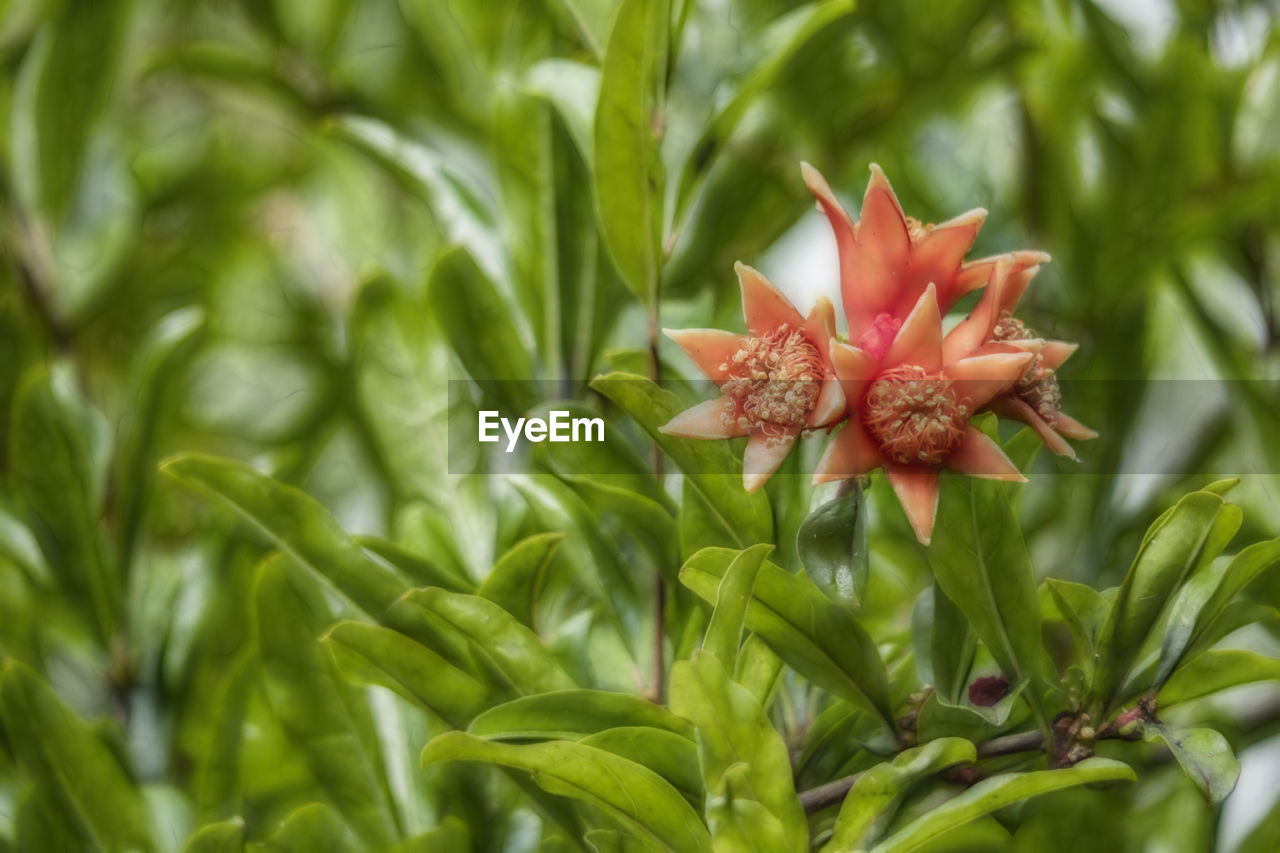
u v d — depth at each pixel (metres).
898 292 0.75
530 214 0.83
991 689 0.77
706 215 0.87
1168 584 0.75
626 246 0.79
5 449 0.88
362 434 0.87
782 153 0.88
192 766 0.86
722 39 0.88
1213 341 0.88
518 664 0.77
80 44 0.88
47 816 0.81
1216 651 0.77
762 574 0.76
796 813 0.74
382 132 0.86
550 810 0.78
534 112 0.83
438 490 0.85
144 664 0.86
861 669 0.77
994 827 0.83
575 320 0.82
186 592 0.86
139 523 0.85
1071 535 0.88
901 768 0.74
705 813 0.74
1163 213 0.89
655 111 0.79
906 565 0.88
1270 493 0.87
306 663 0.82
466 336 0.82
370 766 0.82
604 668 0.80
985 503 0.76
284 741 0.84
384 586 0.78
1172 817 0.85
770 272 0.89
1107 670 0.76
